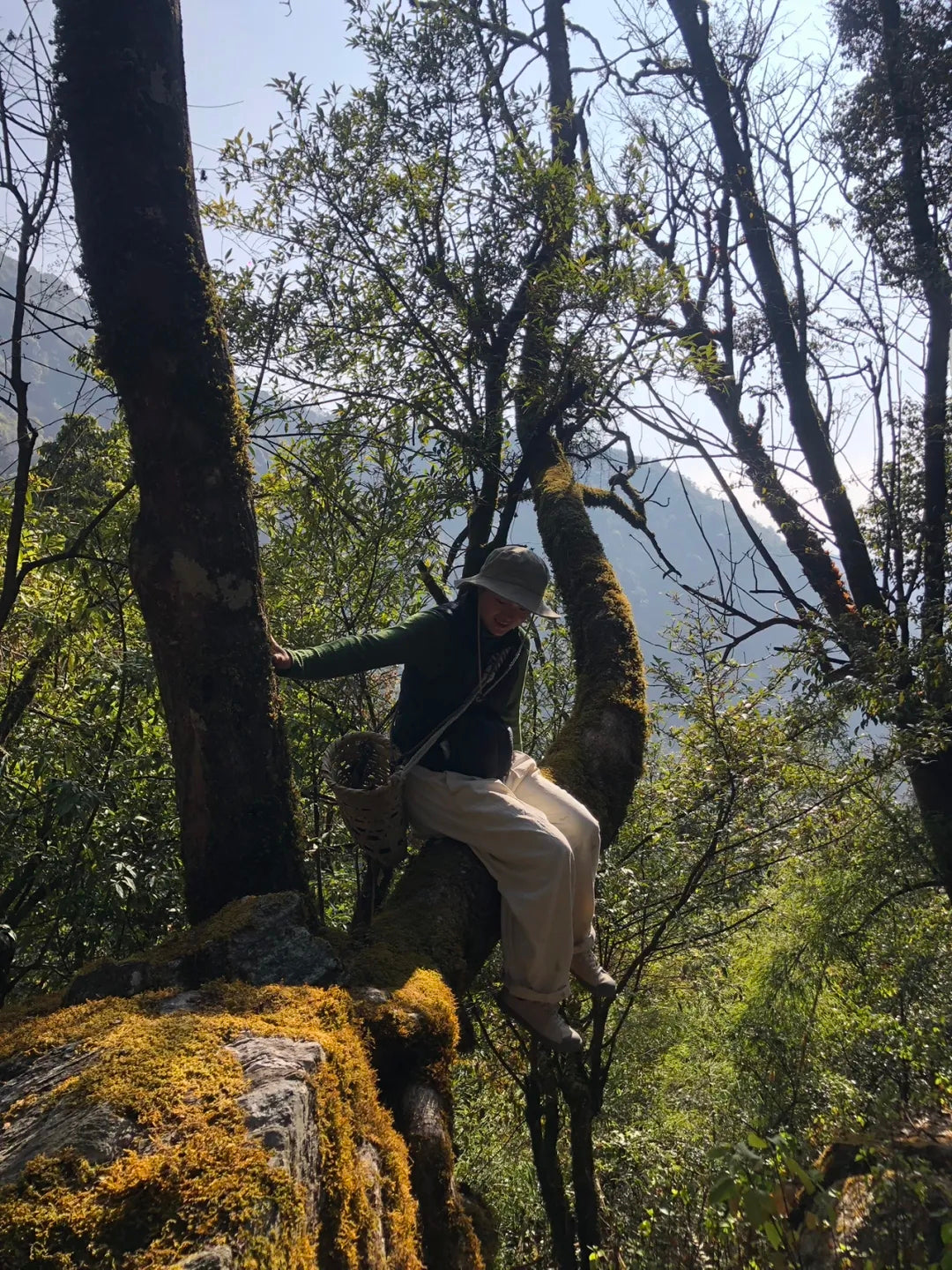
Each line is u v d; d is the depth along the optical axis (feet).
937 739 19.15
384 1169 6.25
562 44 26.18
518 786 10.37
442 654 9.61
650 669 16.33
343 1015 6.91
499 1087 22.21
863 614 24.82
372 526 16.72
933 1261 7.45
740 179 31.22
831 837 21.98
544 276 16.99
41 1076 5.93
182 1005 6.84
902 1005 24.62
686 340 17.13
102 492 16.47
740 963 28.76
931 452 28.55
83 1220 4.32
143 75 8.60
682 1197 11.53
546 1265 19.53
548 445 20.95
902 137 28.78
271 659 9.05
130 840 14.38
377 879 12.03
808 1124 21.53
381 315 18.01
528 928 9.25
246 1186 4.55
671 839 16.62
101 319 8.74
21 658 14.76
